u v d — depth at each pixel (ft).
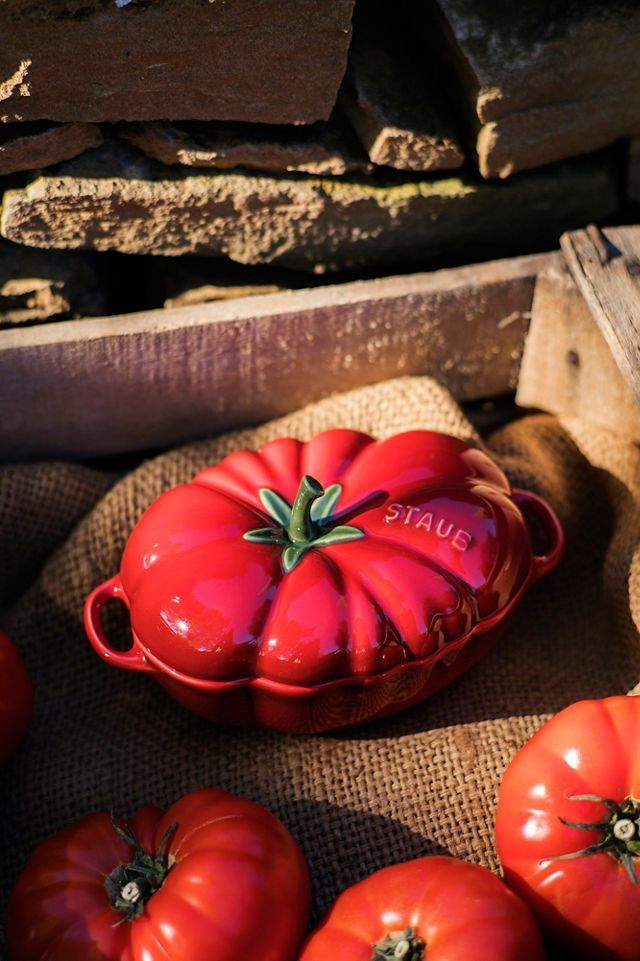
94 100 2.43
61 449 2.71
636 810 2.12
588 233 2.63
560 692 2.49
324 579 2.26
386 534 2.32
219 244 2.63
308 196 2.58
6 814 2.42
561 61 2.54
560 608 2.60
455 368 2.74
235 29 2.38
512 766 2.22
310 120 2.52
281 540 2.31
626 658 2.49
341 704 2.29
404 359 2.71
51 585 2.56
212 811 2.22
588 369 2.65
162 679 2.33
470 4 2.51
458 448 2.44
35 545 2.65
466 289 2.62
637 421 2.61
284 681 2.23
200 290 2.70
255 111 2.49
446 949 2.07
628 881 2.11
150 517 2.38
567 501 2.66
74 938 2.14
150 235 2.60
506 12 2.52
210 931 2.11
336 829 2.32
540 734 2.22
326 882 2.29
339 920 2.13
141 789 2.42
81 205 2.54
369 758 2.38
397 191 2.62
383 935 2.10
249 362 2.66
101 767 2.44
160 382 2.65
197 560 2.28
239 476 2.42
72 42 2.36
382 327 2.65
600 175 2.73
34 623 2.56
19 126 2.47
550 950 2.25
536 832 2.15
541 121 2.60
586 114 2.62
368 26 2.61
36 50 2.36
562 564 2.63
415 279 2.63
